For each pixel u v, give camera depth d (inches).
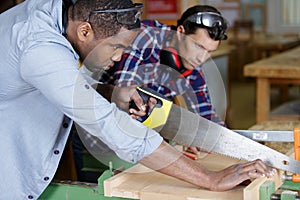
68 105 53.4
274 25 348.8
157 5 163.6
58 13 56.9
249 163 56.6
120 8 54.5
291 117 138.3
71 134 77.7
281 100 253.6
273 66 135.5
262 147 61.6
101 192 58.8
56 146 62.1
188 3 164.9
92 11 54.4
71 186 60.7
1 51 57.4
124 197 57.3
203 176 56.7
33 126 61.0
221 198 53.9
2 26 58.7
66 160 80.2
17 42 55.8
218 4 309.6
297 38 295.7
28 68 53.7
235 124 212.7
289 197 52.6
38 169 61.4
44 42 53.7
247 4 338.3
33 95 60.6
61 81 52.9
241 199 53.4
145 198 56.4
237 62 306.2
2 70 57.9
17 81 58.3
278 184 58.7
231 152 63.5
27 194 62.1
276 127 91.7
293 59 150.9
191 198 54.4
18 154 61.6
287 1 344.8
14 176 61.6
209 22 71.1
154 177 61.2
